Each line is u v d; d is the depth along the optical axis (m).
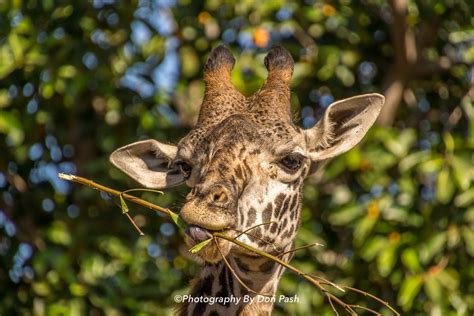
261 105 7.99
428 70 13.27
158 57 12.77
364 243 12.17
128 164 8.73
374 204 12.18
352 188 12.82
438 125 13.73
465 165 11.93
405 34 12.85
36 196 12.98
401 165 12.14
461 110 13.49
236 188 7.40
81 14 12.49
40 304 12.41
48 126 13.00
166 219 12.69
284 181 7.79
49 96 12.11
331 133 8.45
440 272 12.02
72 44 12.30
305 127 13.29
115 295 12.22
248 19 12.73
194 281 8.32
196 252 7.24
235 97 8.16
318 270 12.40
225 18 12.90
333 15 12.88
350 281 12.41
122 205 7.59
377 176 12.33
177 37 12.95
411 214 12.13
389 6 13.10
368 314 12.38
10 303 12.62
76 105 13.00
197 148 7.79
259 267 7.90
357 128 8.49
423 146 12.92
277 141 7.75
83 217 12.80
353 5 13.08
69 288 12.16
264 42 12.52
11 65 12.05
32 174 13.19
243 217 7.50
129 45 12.66
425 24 13.43
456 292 12.08
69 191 13.19
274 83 8.13
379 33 13.59
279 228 7.77
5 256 12.85
